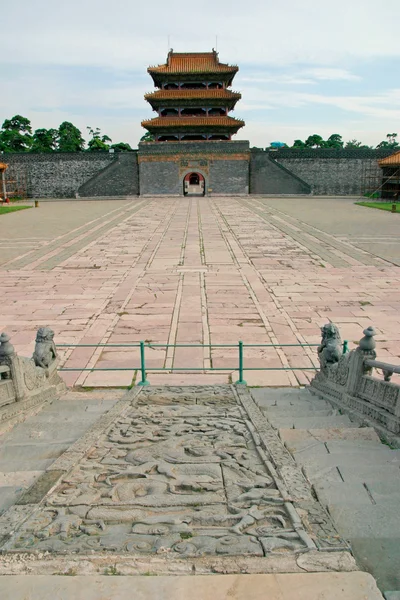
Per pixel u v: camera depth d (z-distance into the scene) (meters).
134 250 29.27
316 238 33.34
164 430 7.19
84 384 12.11
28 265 25.02
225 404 9.37
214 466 5.52
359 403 8.01
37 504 4.69
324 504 4.57
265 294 19.36
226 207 57.75
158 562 3.62
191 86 76.31
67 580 3.46
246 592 3.32
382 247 29.47
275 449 5.98
